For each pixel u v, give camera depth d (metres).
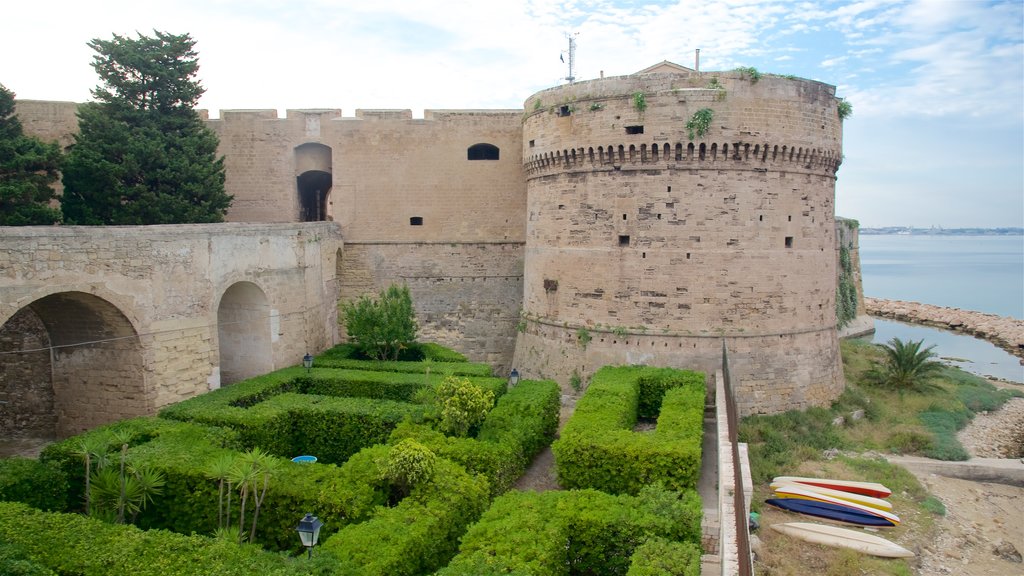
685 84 31.25
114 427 21.88
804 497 24.75
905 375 39.75
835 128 33.19
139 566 13.33
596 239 32.44
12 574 12.36
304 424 24.94
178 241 26.05
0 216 28.86
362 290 42.34
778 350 31.44
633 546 16.06
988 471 29.31
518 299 42.22
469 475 19.12
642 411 29.36
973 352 70.00
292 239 34.06
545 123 34.22
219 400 25.58
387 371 32.06
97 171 33.16
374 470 18.27
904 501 25.73
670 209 30.88
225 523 17.53
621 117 31.19
